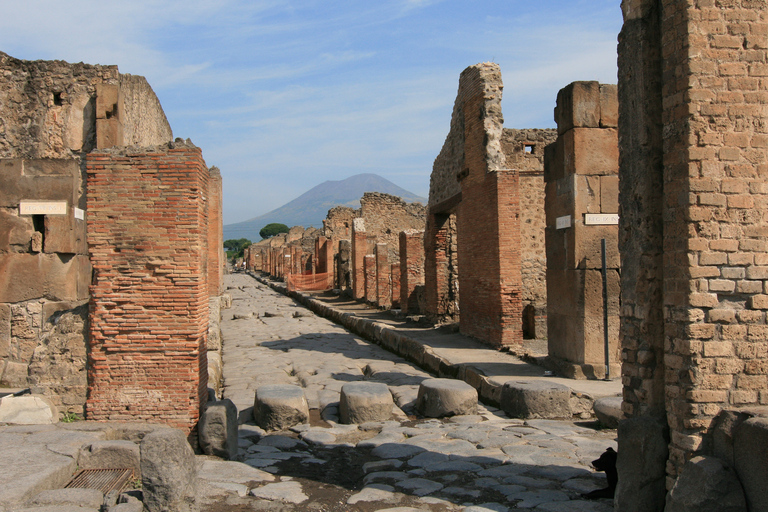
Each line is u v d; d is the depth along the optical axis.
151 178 7.15
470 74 14.47
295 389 8.60
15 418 6.80
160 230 7.16
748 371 4.43
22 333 10.99
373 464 6.32
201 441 6.70
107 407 7.09
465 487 5.58
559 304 10.45
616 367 9.64
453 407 8.47
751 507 3.99
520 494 5.35
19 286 11.03
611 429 7.50
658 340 4.89
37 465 5.23
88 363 7.21
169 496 4.78
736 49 4.57
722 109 4.52
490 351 12.55
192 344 7.13
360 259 27.81
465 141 14.85
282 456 6.81
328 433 7.72
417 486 5.62
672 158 4.67
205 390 7.71
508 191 12.75
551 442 6.87
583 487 5.45
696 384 4.39
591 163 9.86
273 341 16.62
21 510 4.37
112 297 7.12
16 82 12.02
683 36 4.57
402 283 20.23
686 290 4.47
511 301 12.66
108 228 7.13
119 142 11.95
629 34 5.05
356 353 14.70
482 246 13.71
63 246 11.19
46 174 11.22
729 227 4.48
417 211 37.94
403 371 12.09
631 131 5.08
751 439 3.99
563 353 10.30
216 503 5.22
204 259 7.73
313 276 36.72
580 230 9.82
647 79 4.89
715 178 4.49
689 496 4.09
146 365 7.12
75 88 12.16
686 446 4.41
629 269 5.15
